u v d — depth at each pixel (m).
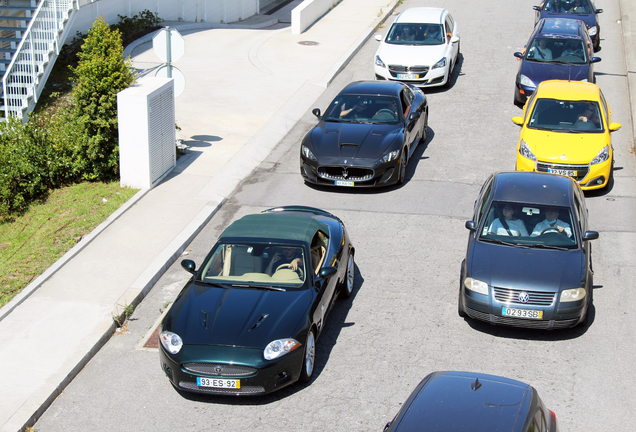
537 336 8.37
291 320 7.36
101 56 13.09
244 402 7.25
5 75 14.94
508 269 8.31
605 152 12.27
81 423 7.05
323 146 12.94
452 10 26.94
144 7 23.34
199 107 17.22
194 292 7.93
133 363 8.14
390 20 26.19
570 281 8.09
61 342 8.40
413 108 14.41
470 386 5.59
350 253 9.45
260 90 18.52
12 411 7.11
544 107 13.30
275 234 8.45
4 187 11.92
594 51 21.38
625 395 7.18
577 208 9.21
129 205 12.23
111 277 9.95
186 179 13.42
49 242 11.00
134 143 12.70
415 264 10.28
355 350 8.14
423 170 13.95
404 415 5.25
